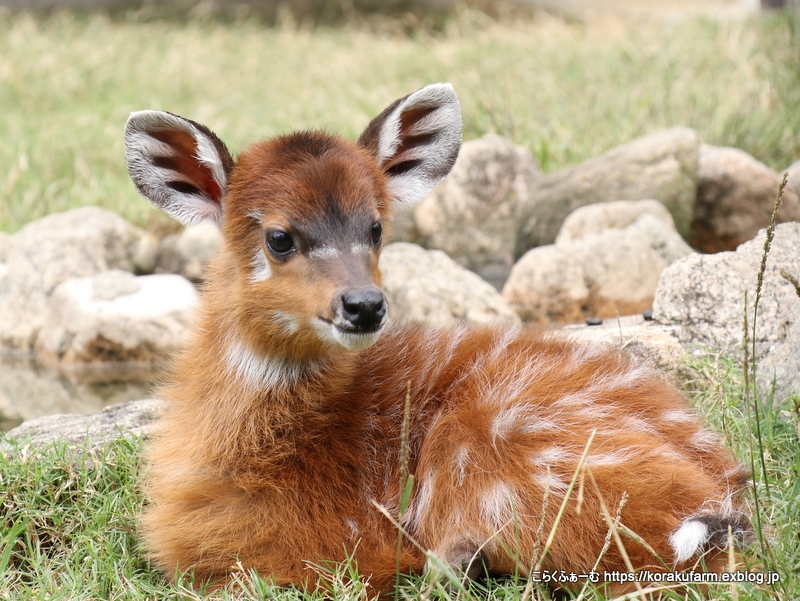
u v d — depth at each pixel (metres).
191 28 23.45
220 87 18.52
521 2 27.27
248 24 24.56
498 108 13.90
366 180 5.49
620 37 18.55
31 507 5.85
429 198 11.61
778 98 13.12
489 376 5.54
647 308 9.10
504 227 11.76
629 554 4.84
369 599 5.04
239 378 5.46
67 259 10.84
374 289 5.02
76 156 14.42
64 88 18.06
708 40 16.55
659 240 9.46
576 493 4.93
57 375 9.59
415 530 5.23
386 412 5.53
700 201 10.79
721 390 6.65
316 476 5.30
